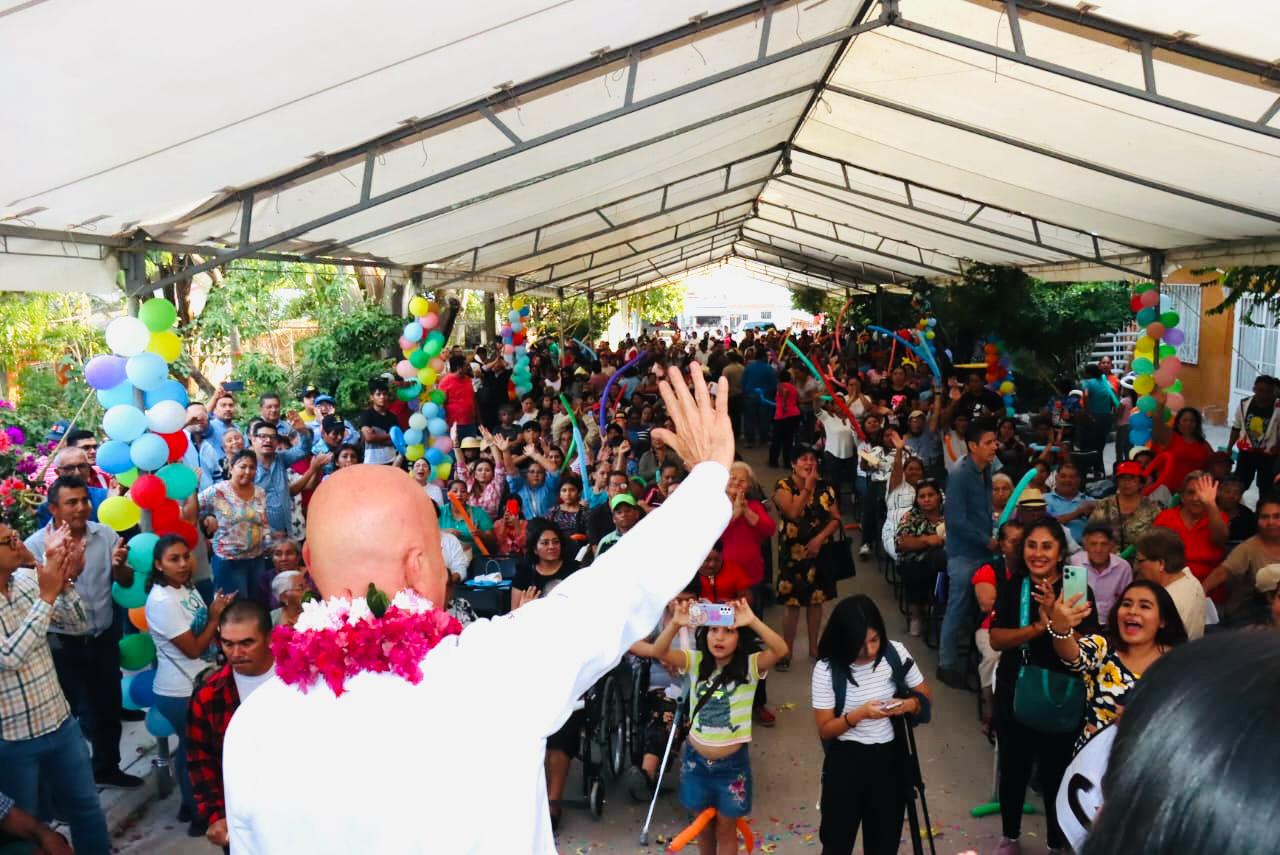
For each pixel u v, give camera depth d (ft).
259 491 24.27
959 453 32.83
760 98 31.01
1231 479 22.68
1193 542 20.58
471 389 43.68
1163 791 1.98
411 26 15.17
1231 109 21.27
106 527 18.89
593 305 105.70
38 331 46.19
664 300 143.23
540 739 3.90
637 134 29.55
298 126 18.16
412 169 24.27
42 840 12.76
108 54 12.43
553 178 31.45
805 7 22.72
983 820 17.87
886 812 14.16
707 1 19.71
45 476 24.66
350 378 43.80
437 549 4.67
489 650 3.98
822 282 106.52
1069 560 19.39
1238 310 53.21
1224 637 2.17
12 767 13.96
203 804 13.29
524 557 22.27
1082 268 45.27
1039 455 34.53
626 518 20.67
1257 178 24.47
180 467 19.69
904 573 26.94
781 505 25.20
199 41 12.85
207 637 17.40
